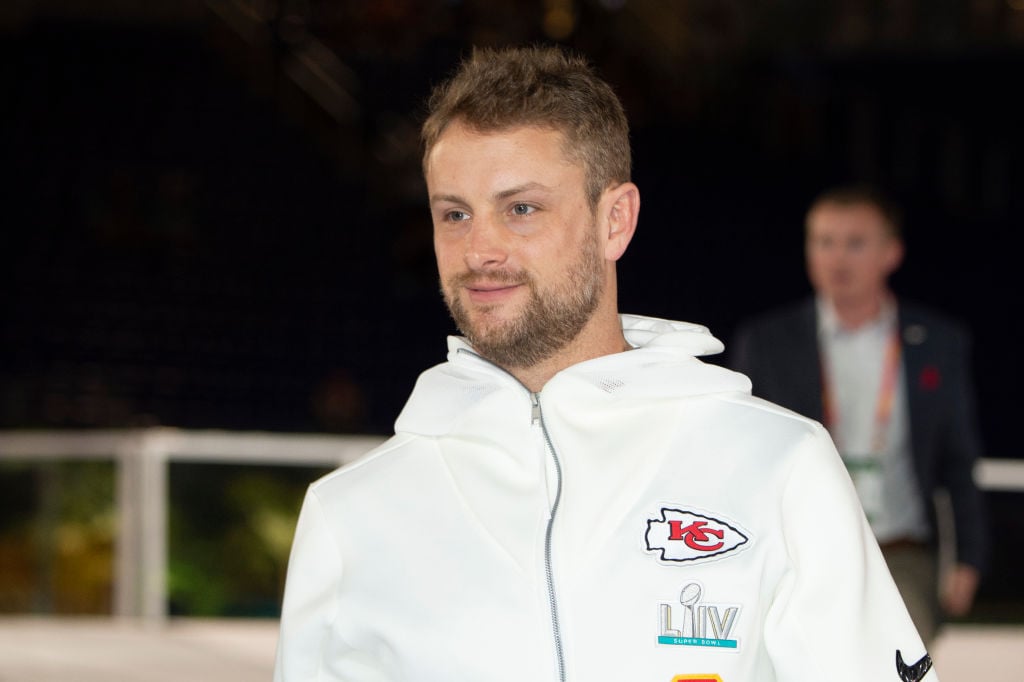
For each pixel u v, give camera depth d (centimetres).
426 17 3023
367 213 3064
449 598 353
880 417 720
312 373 2850
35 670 1018
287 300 2941
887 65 3331
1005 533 1172
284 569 1262
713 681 336
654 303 2994
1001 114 3322
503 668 345
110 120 3120
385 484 375
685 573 343
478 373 378
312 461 1280
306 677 377
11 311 2811
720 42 3206
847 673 333
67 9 3269
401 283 2970
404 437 389
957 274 3155
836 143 3338
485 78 355
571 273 354
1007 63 3278
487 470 368
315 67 3067
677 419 363
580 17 2891
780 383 738
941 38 3216
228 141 3112
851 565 339
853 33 3247
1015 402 2991
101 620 1249
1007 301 3123
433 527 364
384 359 2906
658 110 3192
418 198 2908
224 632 1202
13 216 2939
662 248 3091
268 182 3078
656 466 358
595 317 368
